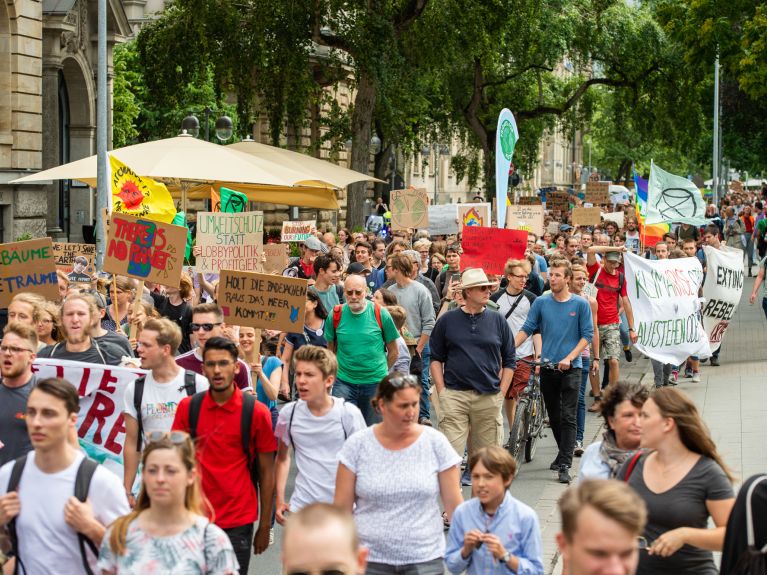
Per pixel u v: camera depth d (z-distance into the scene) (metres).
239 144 24.06
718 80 51.97
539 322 12.60
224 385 7.40
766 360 20.03
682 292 16.39
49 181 32.47
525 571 6.77
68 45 35.62
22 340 7.57
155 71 33.88
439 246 19.89
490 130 50.62
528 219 25.55
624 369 19.86
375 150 43.41
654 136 48.12
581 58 45.09
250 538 7.52
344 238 25.77
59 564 5.97
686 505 5.96
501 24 34.72
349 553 3.46
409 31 34.00
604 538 3.82
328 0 32.28
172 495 5.48
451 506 6.99
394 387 6.76
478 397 10.75
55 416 5.95
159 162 18.52
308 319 12.17
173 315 13.06
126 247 11.73
